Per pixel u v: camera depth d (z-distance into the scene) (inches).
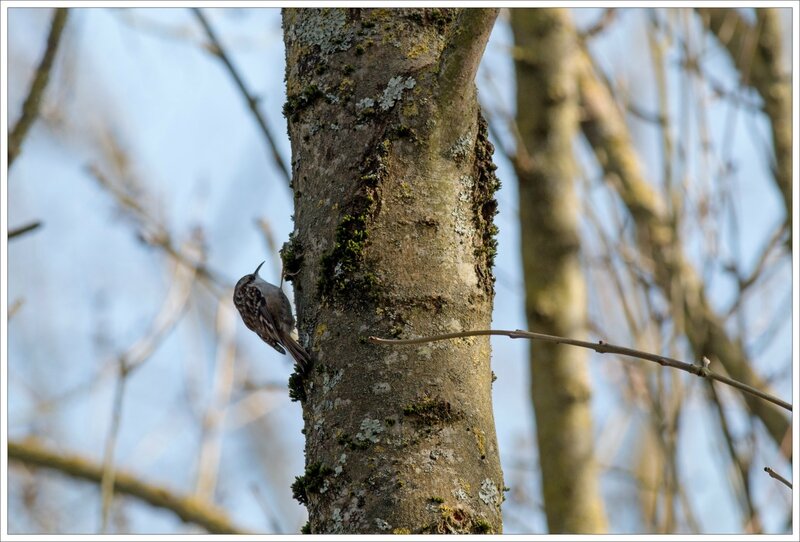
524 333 165.0
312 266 187.0
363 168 185.5
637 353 163.0
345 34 196.9
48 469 402.6
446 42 185.8
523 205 359.3
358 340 176.2
